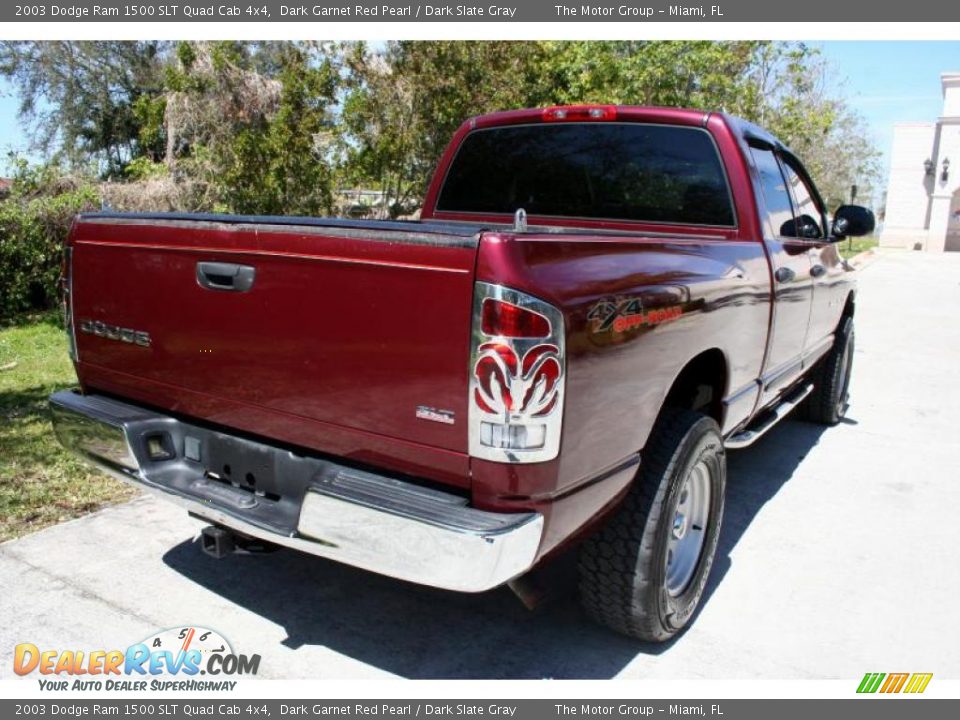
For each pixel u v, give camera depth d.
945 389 7.97
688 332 3.02
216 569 3.72
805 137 18.86
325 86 11.66
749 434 4.14
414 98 12.91
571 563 3.73
